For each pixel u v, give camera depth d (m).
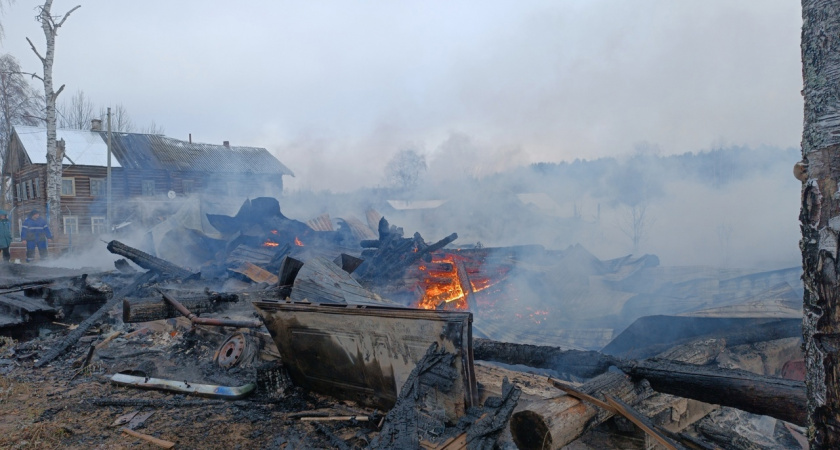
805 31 1.84
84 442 3.44
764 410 2.70
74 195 25.36
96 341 6.07
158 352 5.62
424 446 2.69
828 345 1.74
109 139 20.95
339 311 3.71
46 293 7.13
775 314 4.73
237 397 4.12
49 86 18.00
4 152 29.53
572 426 2.57
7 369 5.14
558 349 3.66
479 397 3.57
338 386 3.97
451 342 3.07
